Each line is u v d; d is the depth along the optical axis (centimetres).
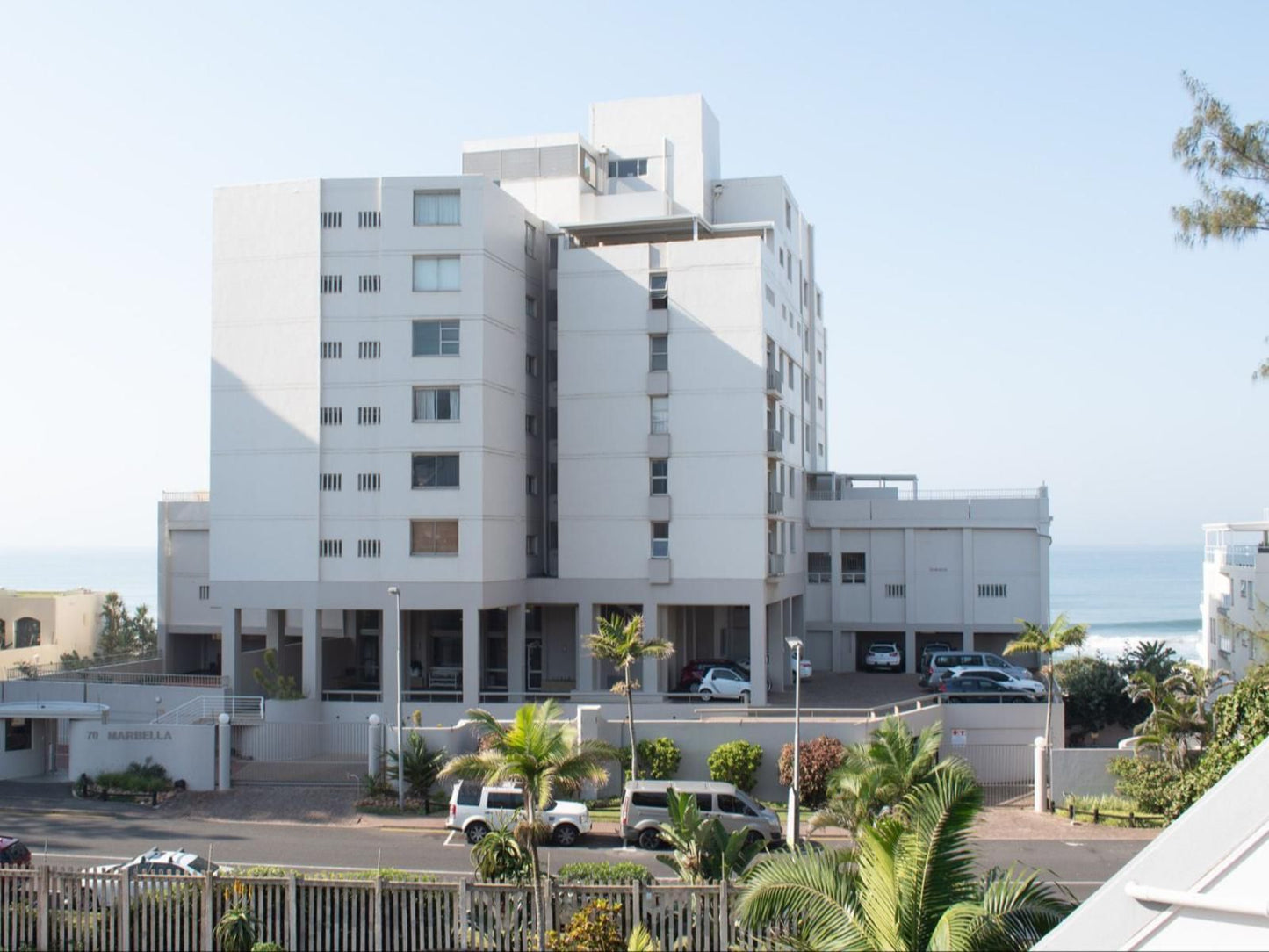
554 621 5850
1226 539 6219
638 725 3981
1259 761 829
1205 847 827
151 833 3241
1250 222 2220
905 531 6525
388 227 4925
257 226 5025
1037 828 3481
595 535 5297
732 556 5175
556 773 2078
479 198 4900
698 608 6266
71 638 7094
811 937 1403
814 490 6975
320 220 4972
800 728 3972
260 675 4931
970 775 1579
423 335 4903
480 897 1944
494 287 5012
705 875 2144
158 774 3791
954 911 1274
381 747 3819
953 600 6469
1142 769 3628
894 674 6469
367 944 1950
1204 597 6600
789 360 6159
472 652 4812
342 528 4903
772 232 5691
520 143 6003
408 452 4878
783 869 1478
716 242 5234
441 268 4916
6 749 4012
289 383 4966
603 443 5303
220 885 1967
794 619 6456
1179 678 3812
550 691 5309
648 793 3152
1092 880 2852
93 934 1959
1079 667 5159
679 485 5231
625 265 5309
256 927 1959
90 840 3144
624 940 1880
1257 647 4538
